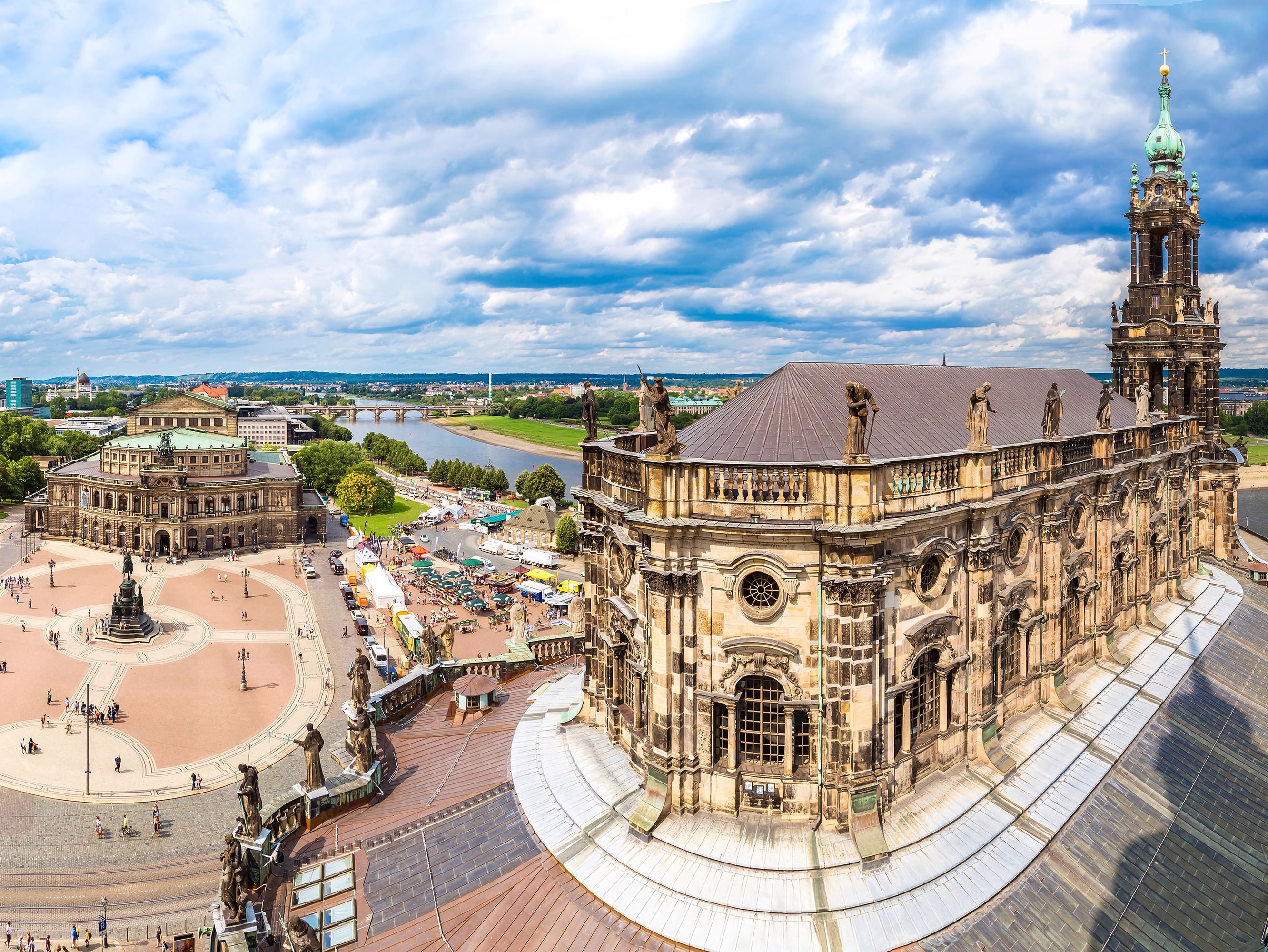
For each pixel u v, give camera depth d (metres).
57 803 85.62
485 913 37.28
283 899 39.53
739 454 41.81
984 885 37.25
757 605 38.38
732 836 38.22
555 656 68.88
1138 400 70.56
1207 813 47.72
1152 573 75.44
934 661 42.94
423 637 64.56
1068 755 48.47
